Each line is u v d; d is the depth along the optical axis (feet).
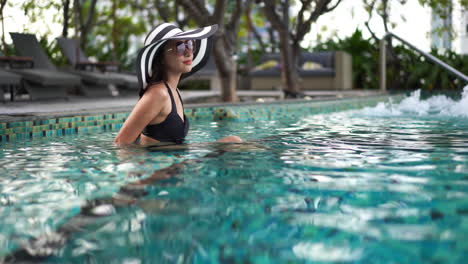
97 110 14.89
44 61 29.22
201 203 4.99
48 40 38.24
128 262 3.50
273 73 43.91
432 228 4.08
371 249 3.65
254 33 53.42
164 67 9.49
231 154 8.16
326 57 44.75
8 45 31.76
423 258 3.43
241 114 17.12
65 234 4.10
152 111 9.12
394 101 25.41
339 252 3.62
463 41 54.13
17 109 18.83
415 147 8.91
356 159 7.61
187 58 9.41
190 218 4.48
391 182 5.88
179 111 9.86
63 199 5.26
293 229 4.15
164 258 3.56
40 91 25.58
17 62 26.55
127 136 9.27
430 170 6.62
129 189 5.69
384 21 36.06
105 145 9.76
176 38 8.89
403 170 6.64
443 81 36.94
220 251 3.67
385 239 3.85
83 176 6.51
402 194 5.27
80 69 31.37
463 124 13.65
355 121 15.25
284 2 30.68
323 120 15.99
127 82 30.73
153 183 6.00
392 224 4.22
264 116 17.81
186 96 30.76
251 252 3.67
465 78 23.97
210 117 17.42
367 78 44.39
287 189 5.58
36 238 4.02
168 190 5.61
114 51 37.58
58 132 12.67
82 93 31.83
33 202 5.15
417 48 27.30
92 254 3.66
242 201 5.08
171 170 6.80
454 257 3.43
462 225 4.14
